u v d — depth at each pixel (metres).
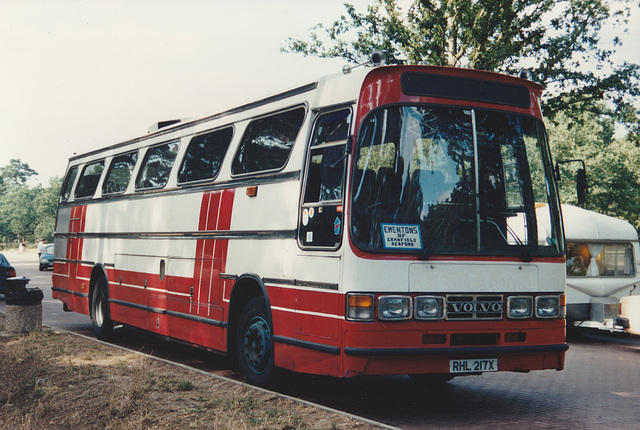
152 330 11.51
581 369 11.34
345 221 7.21
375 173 7.31
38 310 13.24
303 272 7.78
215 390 7.98
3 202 137.50
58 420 7.21
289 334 7.95
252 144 9.33
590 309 16.12
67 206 15.96
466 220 7.46
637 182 36.50
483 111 7.79
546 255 7.75
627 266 16.69
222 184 9.79
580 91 21.36
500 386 9.60
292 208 8.16
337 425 6.41
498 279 7.46
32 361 10.03
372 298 7.04
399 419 7.43
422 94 7.58
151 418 6.88
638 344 15.25
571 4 21.11
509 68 20.97
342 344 7.10
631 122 22.69
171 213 11.16
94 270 13.98
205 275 9.94
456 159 7.55
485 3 19.67
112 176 13.84
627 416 7.83
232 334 9.27
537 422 7.44
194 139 10.95
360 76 7.55
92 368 9.23
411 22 21.86
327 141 7.87
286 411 6.93
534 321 7.59
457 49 20.59
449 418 7.53
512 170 7.82
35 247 105.12
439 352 7.11
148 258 11.79
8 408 7.93
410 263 7.16
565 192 35.22
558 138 36.16
